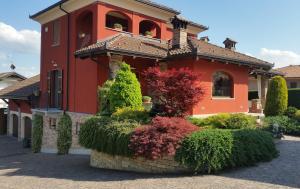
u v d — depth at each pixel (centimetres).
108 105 1423
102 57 1577
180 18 1705
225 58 1591
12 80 3538
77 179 1041
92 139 1239
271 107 2077
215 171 980
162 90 1148
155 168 1059
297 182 846
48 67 2072
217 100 1658
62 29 1942
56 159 1614
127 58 1609
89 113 1656
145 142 1007
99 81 1594
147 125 1102
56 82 2022
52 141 1941
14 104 2766
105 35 1719
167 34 2277
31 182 1030
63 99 1897
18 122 2661
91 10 1730
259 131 1209
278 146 1356
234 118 1288
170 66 1642
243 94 1833
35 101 2100
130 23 1850
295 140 1538
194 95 1161
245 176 920
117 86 1341
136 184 910
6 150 2156
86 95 1686
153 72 1172
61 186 945
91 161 1325
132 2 1808
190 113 1418
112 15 1962
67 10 1873
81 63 1745
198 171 991
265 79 2441
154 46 1722
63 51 1922
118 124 1174
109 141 1155
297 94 2620
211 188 817
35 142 2020
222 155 970
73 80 1817
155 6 1884
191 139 978
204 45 1795
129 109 1298
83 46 1786
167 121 1039
